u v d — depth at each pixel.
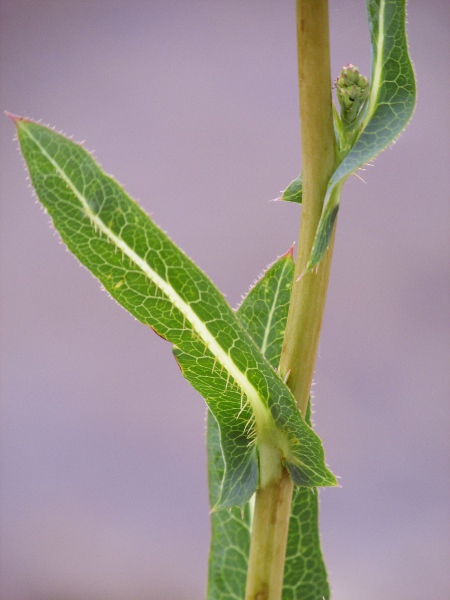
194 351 0.28
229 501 0.29
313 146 0.27
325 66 0.27
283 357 0.28
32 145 0.27
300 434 0.28
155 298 0.27
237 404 0.28
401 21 0.28
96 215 0.27
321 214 0.28
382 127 0.28
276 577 0.29
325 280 0.28
